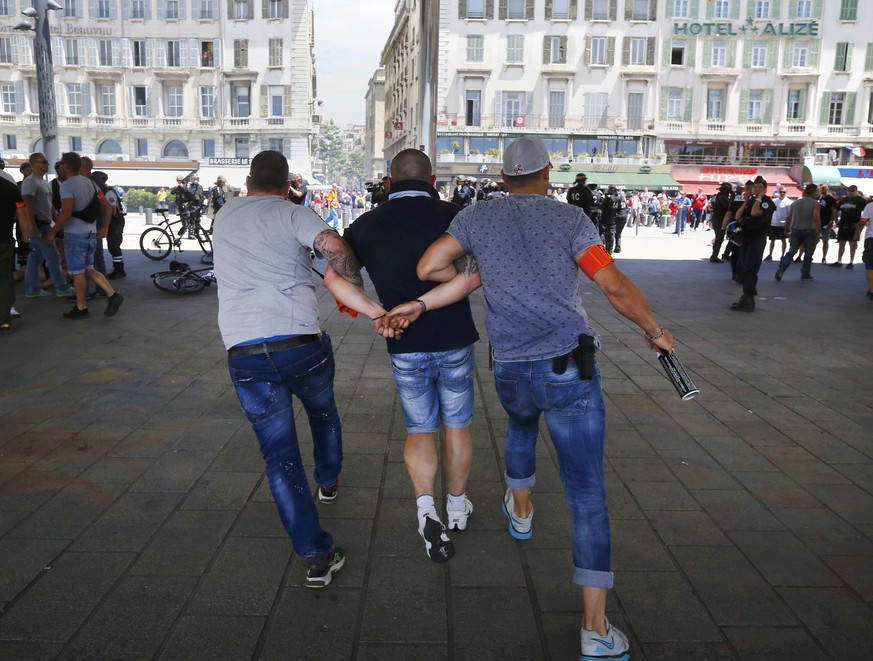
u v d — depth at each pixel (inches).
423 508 116.8
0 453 165.0
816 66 1903.3
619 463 164.4
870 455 171.9
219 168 1972.2
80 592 110.3
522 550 125.0
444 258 107.0
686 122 1931.6
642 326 98.1
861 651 99.2
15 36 2071.9
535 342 100.4
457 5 1884.8
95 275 323.6
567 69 1900.8
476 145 1932.8
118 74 2102.6
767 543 128.7
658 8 1882.4
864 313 373.1
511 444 122.7
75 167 310.0
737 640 101.2
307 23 2130.9
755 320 348.8
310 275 116.8
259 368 110.7
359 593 111.5
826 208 624.1
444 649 98.6
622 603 109.8
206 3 2075.5
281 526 132.4
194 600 108.8
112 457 163.3
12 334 289.1
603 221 721.6
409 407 122.1
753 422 194.5
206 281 402.6
